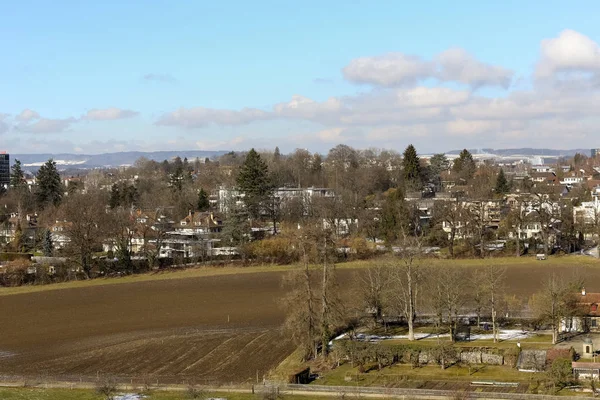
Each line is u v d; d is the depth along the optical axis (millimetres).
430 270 117938
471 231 188375
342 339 101812
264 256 178000
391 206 195625
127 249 179375
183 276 166500
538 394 74938
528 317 110562
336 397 76250
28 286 160875
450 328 98812
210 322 121375
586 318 102250
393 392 76438
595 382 78750
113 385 81125
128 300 143500
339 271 161500
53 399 77000
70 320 127250
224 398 76438
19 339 114062
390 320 113812
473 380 82625
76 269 172250
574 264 163875
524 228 190250
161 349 104000
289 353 99562
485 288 107375
